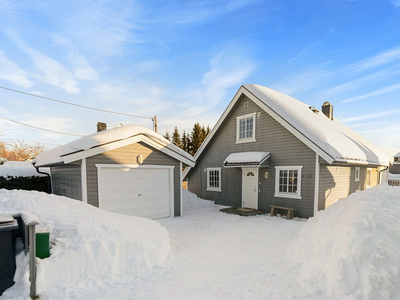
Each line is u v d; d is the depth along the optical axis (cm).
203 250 564
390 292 306
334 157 859
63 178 942
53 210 497
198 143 3750
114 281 389
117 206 813
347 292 320
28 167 1352
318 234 487
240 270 447
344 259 351
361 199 523
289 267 451
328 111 1686
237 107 1287
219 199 1373
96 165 761
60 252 376
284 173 1050
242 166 1105
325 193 978
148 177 902
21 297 318
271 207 1024
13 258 348
